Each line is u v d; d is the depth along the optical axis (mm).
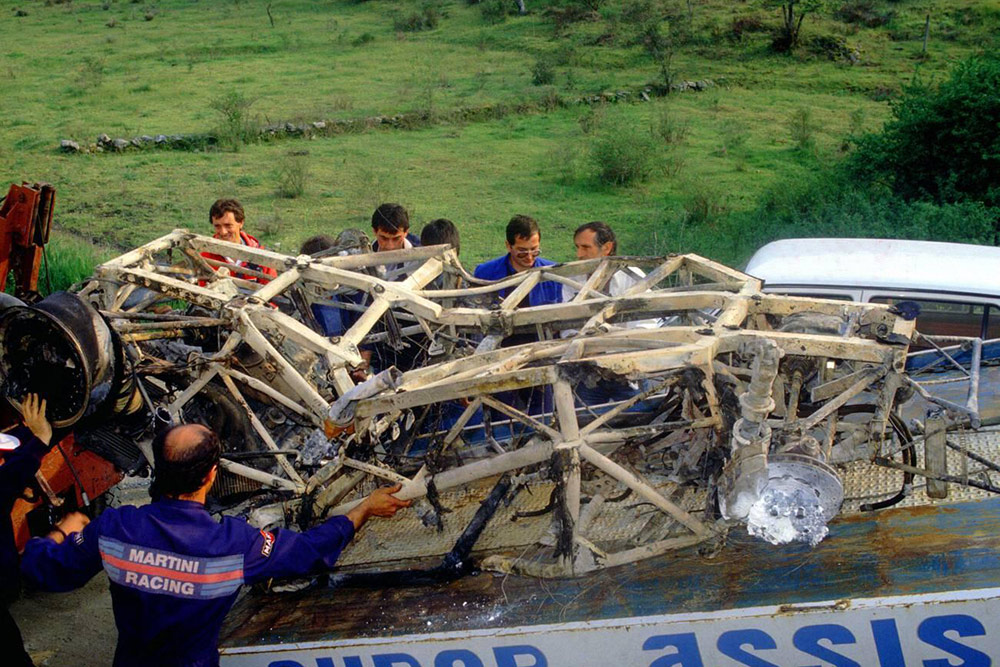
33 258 5816
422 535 4285
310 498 4301
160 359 4742
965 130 15117
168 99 30203
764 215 15219
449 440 4199
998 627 3174
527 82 32125
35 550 3451
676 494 3963
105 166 22375
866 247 7352
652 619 3426
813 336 3721
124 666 3453
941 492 3832
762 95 30766
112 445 4816
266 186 20438
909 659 3283
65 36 44188
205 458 3398
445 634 3619
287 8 50406
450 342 4965
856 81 31531
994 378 4980
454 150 24141
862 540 3637
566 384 3568
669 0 42438
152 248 5270
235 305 4582
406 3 49344
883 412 3719
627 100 29953
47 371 3963
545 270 5285
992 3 38406
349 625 3834
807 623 3316
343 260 5516
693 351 3541
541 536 4055
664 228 15336
